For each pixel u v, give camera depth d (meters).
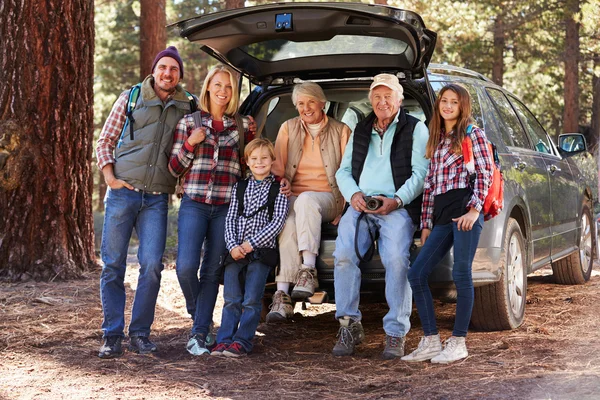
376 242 4.54
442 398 3.52
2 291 6.65
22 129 7.16
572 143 6.57
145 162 4.51
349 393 3.69
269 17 4.53
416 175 4.48
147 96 4.51
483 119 5.21
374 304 6.48
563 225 6.45
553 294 6.60
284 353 4.62
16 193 7.23
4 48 7.20
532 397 3.43
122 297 4.62
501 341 4.72
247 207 4.57
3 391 3.79
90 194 7.73
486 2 21.08
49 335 5.11
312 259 4.50
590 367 3.94
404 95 5.07
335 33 4.59
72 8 7.36
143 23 16.16
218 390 3.78
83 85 7.51
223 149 4.65
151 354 4.58
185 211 4.62
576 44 21.80
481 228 4.32
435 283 4.45
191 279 4.58
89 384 3.92
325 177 4.83
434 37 4.51
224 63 5.15
